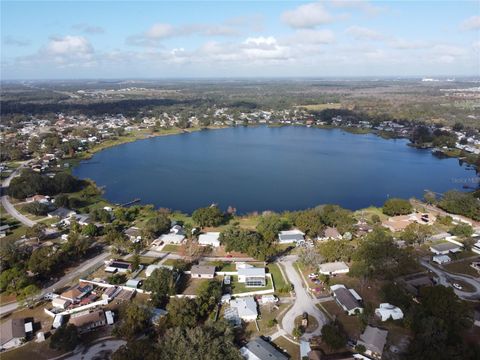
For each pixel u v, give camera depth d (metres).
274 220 176.75
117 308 121.00
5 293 130.25
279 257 155.00
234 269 144.75
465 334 105.31
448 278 137.00
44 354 100.56
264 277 134.75
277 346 101.88
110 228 177.00
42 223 183.88
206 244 164.62
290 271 143.00
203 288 122.31
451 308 104.81
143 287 128.50
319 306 120.19
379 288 129.75
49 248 150.50
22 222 195.75
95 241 170.50
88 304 122.62
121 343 104.00
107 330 109.75
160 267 135.25
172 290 123.19
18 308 122.38
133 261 144.75
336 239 166.25
